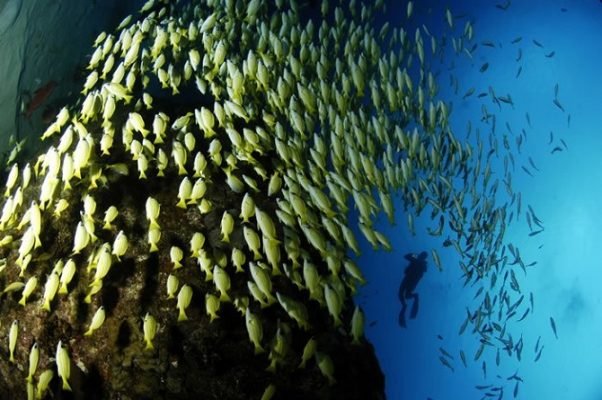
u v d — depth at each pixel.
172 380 2.51
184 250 2.87
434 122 4.25
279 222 3.14
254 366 2.54
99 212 2.98
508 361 5.62
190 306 2.63
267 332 2.62
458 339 5.72
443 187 4.42
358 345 2.78
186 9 4.59
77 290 2.68
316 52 3.91
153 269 2.77
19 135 4.92
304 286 2.70
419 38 4.54
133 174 3.16
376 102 3.94
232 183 3.10
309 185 2.97
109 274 2.72
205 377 2.51
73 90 5.71
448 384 5.65
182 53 4.15
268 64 3.69
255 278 2.42
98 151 3.33
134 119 3.00
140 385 2.52
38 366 2.57
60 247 2.89
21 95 4.79
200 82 3.37
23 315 2.67
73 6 5.36
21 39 4.65
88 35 5.84
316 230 2.76
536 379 5.62
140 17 6.72
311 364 2.57
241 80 3.29
